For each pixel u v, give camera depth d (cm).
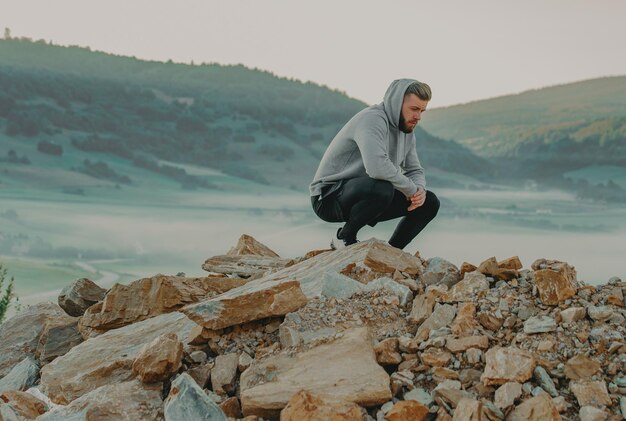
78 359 459
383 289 455
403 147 539
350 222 533
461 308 414
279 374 377
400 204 542
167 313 507
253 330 436
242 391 372
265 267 596
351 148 535
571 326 388
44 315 586
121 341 474
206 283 535
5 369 533
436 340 385
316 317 430
